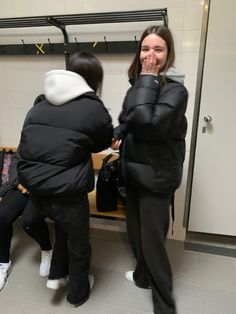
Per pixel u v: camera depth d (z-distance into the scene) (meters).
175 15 1.80
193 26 1.80
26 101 2.26
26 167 1.21
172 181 1.24
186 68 1.89
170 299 1.39
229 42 1.81
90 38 1.99
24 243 2.10
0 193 1.83
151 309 1.50
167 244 2.16
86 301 1.54
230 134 2.00
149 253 1.33
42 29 2.05
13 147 2.35
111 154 1.98
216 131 2.01
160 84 1.10
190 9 1.78
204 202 2.20
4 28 2.12
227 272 1.83
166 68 1.19
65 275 1.55
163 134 1.08
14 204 1.70
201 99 1.95
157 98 1.07
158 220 1.28
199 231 2.28
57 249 1.47
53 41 2.06
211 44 1.82
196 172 2.13
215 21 1.78
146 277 1.60
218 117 1.98
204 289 1.66
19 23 1.96
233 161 2.06
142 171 1.21
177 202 2.15
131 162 1.24
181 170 1.29
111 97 2.07
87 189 1.24
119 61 1.98
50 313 1.46
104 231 2.32
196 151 2.08
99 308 1.50
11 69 2.21
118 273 1.79
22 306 1.50
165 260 1.35
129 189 1.41
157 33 1.15
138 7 1.85
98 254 1.99
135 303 1.54
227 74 1.87
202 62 1.87
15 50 2.12
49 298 1.56
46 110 1.18
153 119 1.03
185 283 1.71
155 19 1.82
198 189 2.17
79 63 1.20
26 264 1.85
